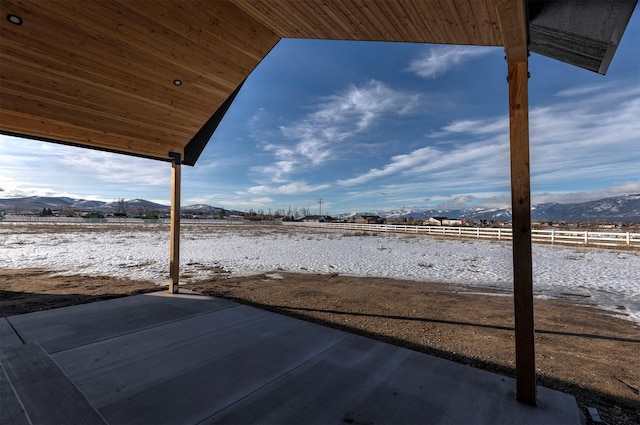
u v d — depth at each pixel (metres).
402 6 2.57
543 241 19.39
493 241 20.67
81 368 2.81
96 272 8.79
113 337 3.59
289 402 2.31
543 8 2.12
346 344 3.46
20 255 12.18
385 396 2.40
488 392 2.49
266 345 3.40
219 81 4.69
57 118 4.14
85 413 2.15
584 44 2.33
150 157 5.61
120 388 2.48
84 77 3.86
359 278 8.34
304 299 5.89
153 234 25.03
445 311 5.18
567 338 4.02
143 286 6.93
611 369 3.15
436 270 9.70
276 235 26.95
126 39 3.64
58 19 3.21
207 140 6.07
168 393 2.42
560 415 2.20
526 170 2.33
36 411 2.16
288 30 3.69
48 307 5.16
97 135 4.71
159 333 3.73
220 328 3.94
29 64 3.48
